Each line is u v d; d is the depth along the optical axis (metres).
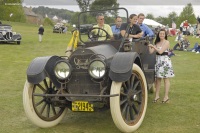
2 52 14.89
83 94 3.98
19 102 5.73
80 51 4.16
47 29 43.16
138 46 5.00
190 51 16.34
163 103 5.65
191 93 6.45
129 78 3.86
